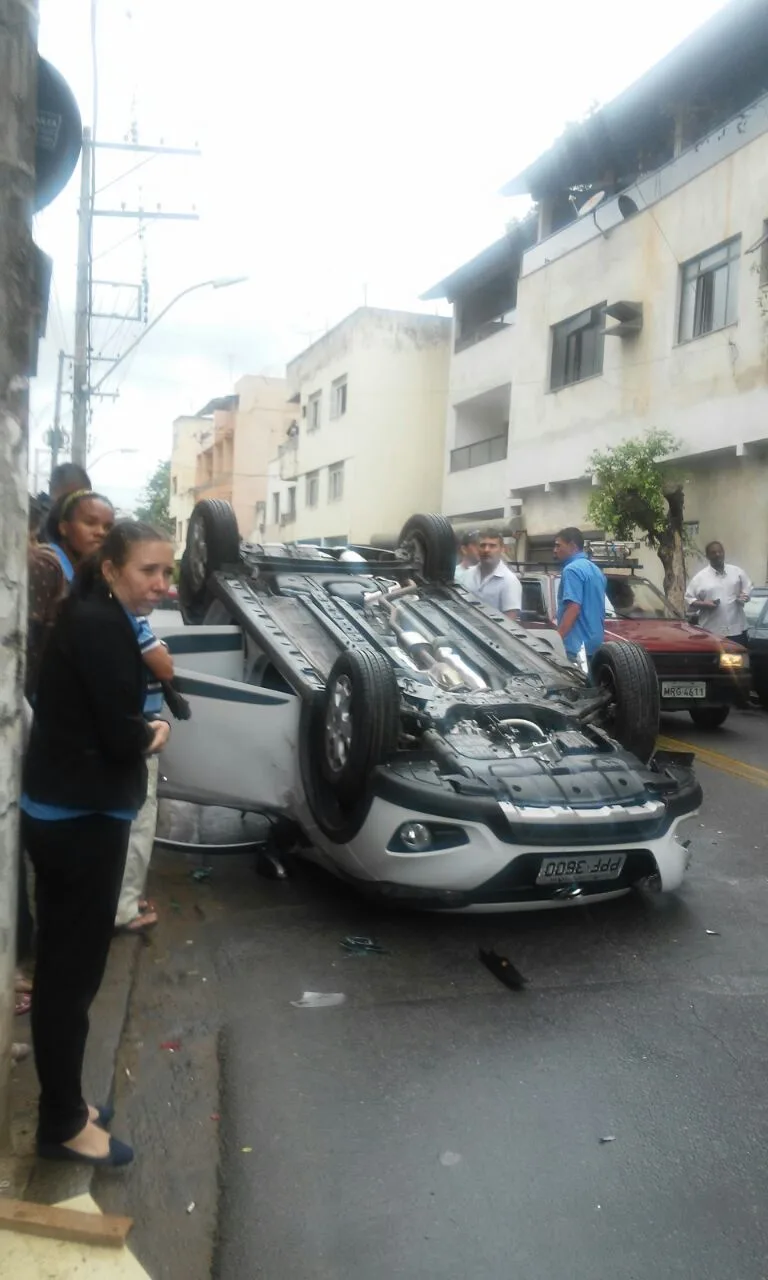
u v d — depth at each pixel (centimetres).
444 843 473
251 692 545
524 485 2283
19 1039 378
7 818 284
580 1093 362
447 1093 361
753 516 1616
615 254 1941
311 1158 323
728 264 1642
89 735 284
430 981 450
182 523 6925
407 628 661
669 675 1002
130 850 480
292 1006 425
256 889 561
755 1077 374
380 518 3231
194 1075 374
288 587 678
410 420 3234
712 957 479
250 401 5116
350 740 488
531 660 641
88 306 1975
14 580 279
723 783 828
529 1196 306
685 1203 304
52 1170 297
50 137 320
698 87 1845
